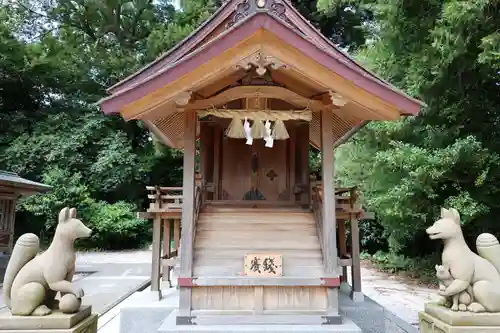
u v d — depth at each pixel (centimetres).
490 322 362
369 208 1061
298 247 546
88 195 1970
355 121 679
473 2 712
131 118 499
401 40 972
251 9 573
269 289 505
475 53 803
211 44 468
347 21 1927
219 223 580
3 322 341
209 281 498
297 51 480
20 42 2209
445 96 909
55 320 344
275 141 812
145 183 2244
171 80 474
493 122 927
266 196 793
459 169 879
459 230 399
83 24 2409
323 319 491
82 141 2066
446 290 380
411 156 866
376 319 571
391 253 1358
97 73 2389
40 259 377
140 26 2459
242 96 549
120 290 966
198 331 464
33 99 2323
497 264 388
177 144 889
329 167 539
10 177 1248
